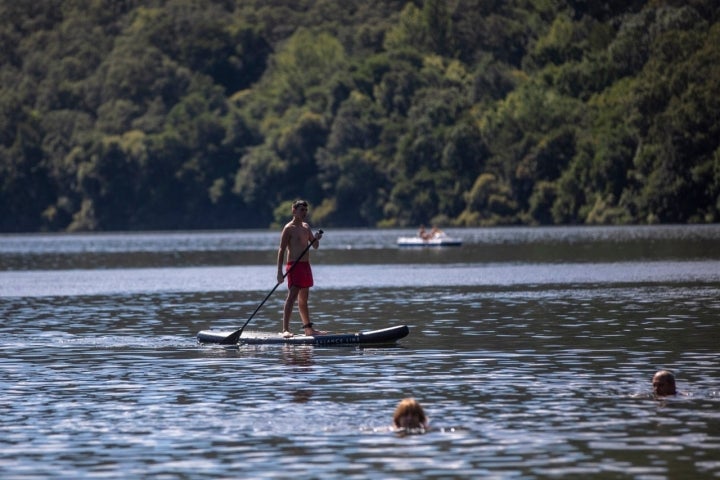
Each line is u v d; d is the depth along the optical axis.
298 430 54.38
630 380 67.50
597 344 85.12
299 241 90.94
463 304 125.62
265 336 90.50
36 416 58.84
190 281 188.12
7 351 87.19
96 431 54.91
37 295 156.25
